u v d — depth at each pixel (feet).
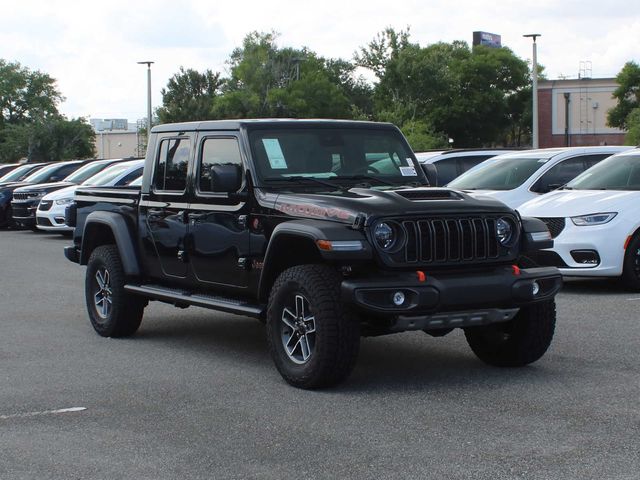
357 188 25.40
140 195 30.63
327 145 27.32
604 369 25.54
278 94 301.02
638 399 22.21
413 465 17.74
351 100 373.81
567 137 266.36
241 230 26.13
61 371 26.78
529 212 40.47
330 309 23.04
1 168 116.57
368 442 19.29
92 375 26.18
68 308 39.24
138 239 30.81
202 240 27.66
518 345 25.57
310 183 26.35
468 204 24.06
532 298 23.99
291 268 24.30
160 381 25.30
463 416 21.07
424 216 23.43
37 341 31.65
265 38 310.04
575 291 40.11
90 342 31.32
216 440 19.67
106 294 32.22
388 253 23.03
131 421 21.30
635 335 30.19
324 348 23.11
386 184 27.25
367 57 241.76
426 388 23.88
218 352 29.25
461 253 23.68
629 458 17.80
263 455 18.60
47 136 256.11
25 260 60.34
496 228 24.21
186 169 28.53
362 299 22.45
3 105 360.28
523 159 49.52
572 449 18.43
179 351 29.48
